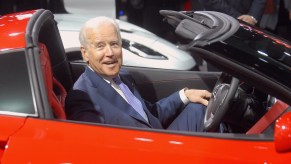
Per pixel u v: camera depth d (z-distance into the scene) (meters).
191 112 3.35
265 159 2.29
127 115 3.03
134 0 7.99
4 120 2.47
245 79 2.45
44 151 2.35
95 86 3.05
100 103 3.00
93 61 3.05
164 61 5.41
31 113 2.50
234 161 2.30
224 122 3.27
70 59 5.09
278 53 2.52
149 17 7.73
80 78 3.10
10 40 2.67
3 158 2.35
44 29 3.14
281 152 2.28
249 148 2.34
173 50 5.56
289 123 2.23
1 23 2.90
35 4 6.99
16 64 2.59
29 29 2.76
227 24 2.83
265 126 2.86
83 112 2.92
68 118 2.95
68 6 6.45
